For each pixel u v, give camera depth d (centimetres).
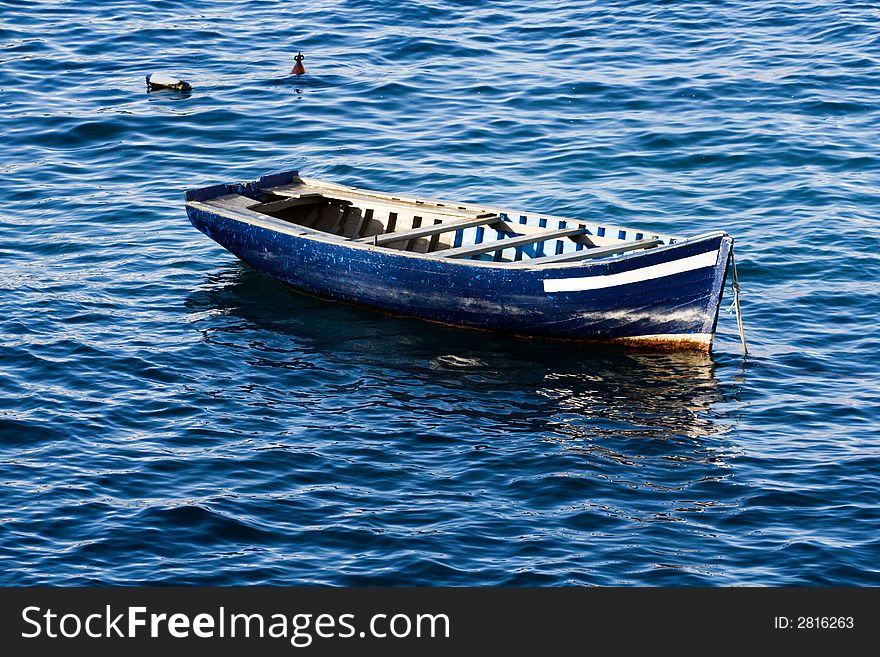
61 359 2198
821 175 3062
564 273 2253
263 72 3766
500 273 2300
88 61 3834
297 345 2316
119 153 3228
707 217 2858
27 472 1838
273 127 3388
